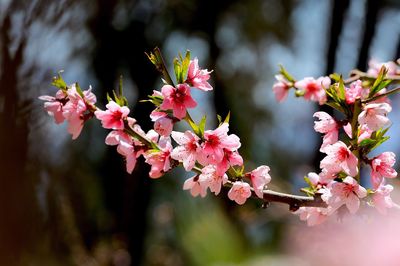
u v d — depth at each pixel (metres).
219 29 3.32
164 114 1.48
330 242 1.75
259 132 3.46
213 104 3.35
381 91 1.61
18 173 1.45
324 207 1.48
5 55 1.50
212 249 3.18
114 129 1.49
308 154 3.11
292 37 3.36
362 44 2.13
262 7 3.32
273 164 3.41
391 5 2.21
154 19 3.01
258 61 3.48
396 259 1.40
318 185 1.50
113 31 2.59
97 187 2.80
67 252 2.02
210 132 1.46
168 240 3.25
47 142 1.67
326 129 1.51
